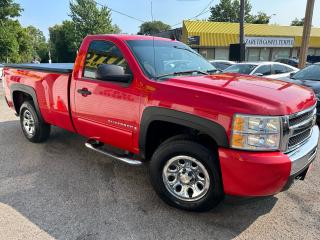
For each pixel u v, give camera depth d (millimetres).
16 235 2941
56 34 68688
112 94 3703
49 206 3439
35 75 4938
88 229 3041
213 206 3156
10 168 4453
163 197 3416
